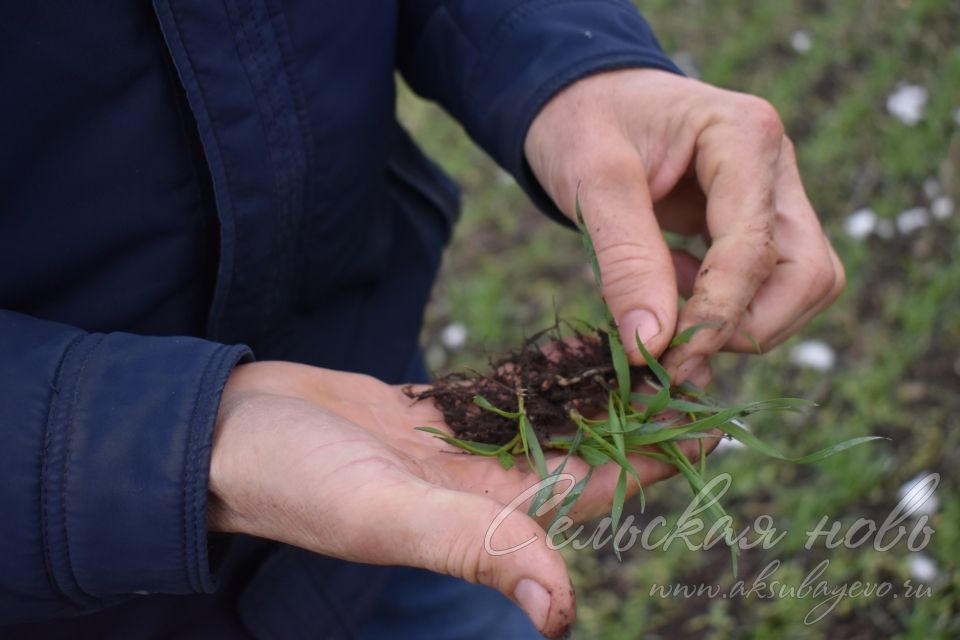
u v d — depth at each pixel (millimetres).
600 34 660
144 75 584
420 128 1368
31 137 570
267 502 551
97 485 548
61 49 566
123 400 553
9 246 578
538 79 658
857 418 920
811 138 1247
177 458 548
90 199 587
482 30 669
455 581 748
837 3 1428
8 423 547
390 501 534
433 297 1169
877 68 1273
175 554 553
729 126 633
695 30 1446
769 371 974
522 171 680
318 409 561
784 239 649
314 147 624
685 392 649
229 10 588
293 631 666
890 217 1109
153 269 609
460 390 647
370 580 688
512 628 757
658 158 652
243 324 637
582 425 625
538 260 1175
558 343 679
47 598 560
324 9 614
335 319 691
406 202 727
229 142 598
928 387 946
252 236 614
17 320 563
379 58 644
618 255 636
